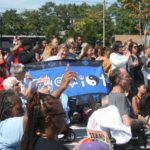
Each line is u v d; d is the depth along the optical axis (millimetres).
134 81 11367
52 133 3213
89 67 10391
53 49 12469
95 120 6543
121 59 10852
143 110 9812
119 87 6957
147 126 7949
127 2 49344
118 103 6836
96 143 3607
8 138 4227
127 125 6668
